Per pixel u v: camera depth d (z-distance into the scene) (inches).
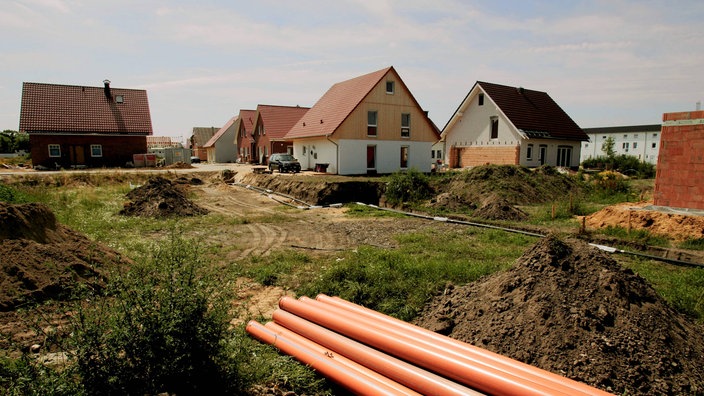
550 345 160.2
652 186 881.5
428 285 247.8
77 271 244.1
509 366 144.4
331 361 162.2
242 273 295.1
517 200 683.4
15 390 112.1
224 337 144.3
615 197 717.3
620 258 346.3
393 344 163.8
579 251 197.9
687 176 429.4
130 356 125.7
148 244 380.8
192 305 133.0
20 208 273.6
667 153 443.2
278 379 155.6
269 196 809.5
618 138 2471.7
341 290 250.2
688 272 293.6
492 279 215.9
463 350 157.2
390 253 313.9
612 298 173.2
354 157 1073.5
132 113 1416.1
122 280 137.6
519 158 1252.5
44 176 890.7
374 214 591.8
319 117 1194.6
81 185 899.4
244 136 1891.0
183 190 863.7
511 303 186.1
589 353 153.4
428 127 1188.5
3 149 2383.1
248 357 155.2
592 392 127.9
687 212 425.7
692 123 422.3
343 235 444.5
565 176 840.3
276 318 208.1
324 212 621.9
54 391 114.9
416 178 723.4
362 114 1075.3
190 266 149.2
